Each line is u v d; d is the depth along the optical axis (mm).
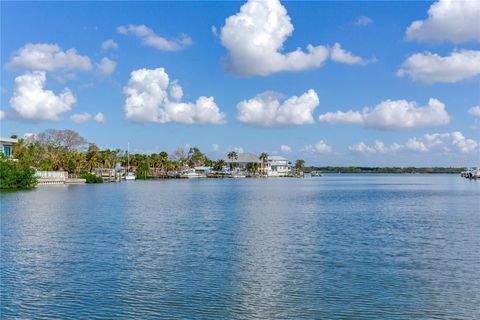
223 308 25359
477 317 24078
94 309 25188
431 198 110375
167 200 102312
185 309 25219
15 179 136000
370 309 25156
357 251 39938
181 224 58094
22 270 33094
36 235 48531
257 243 43812
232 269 33406
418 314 24469
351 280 30453
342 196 119938
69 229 53094
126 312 24766
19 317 24094
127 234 49406
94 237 47312
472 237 47531
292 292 28016
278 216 68250
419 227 55562
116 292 27984
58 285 29328
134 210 76875
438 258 37062
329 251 39969
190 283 29859
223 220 62844
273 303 26094
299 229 53688
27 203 88750
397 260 36344
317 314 24484
